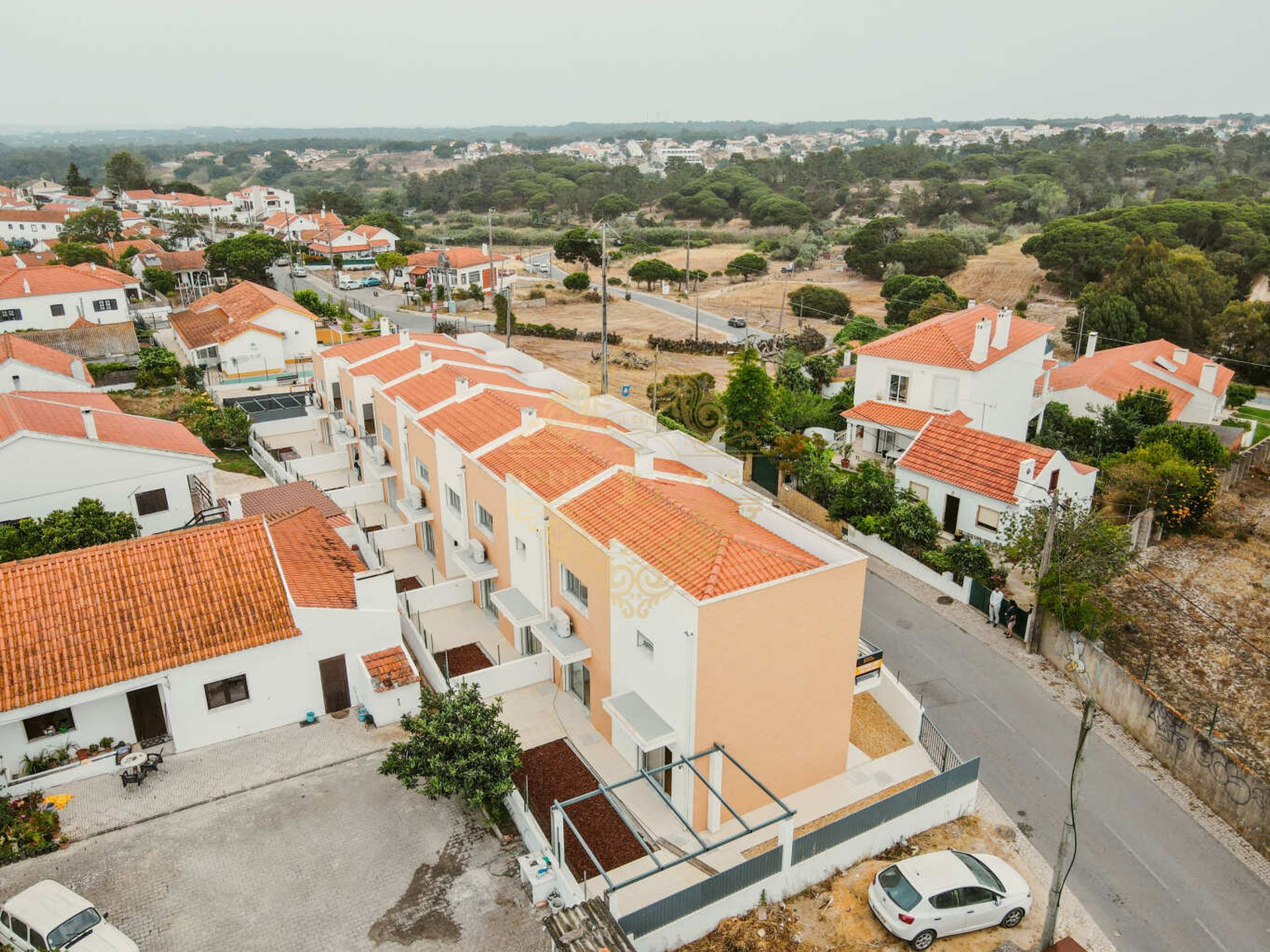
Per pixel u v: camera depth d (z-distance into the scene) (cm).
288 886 1995
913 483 4275
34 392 4166
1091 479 4175
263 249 9950
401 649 2683
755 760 2297
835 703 2412
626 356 7656
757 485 4788
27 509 3366
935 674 3059
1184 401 5697
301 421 5378
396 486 4175
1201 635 3384
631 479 2689
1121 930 2056
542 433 3144
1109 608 3138
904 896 1961
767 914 2008
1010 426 4984
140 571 2506
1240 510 4631
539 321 9338
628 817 2200
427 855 2098
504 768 2158
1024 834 2339
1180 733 2583
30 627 2308
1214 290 7856
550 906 1961
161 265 9769
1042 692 2983
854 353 6500
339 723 2569
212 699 2433
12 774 2270
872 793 2436
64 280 7119
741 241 16062
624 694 2391
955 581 3634
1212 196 13312
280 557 2769
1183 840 2348
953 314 5503
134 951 1758
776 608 2175
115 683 2248
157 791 2267
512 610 2822
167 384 6147
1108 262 9731
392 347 4631
